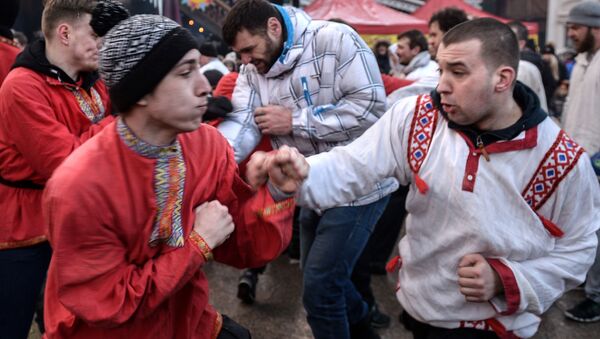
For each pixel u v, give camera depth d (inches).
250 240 61.8
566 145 61.6
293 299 143.7
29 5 271.4
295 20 91.9
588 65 139.3
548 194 61.9
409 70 165.9
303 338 125.2
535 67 146.5
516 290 61.5
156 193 51.8
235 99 100.7
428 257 67.8
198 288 59.6
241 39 89.7
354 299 98.9
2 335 86.4
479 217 61.6
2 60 93.5
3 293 85.3
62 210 46.9
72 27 80.7
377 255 154.6
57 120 82.1
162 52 47.6
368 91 92.5
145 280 50.6
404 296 72.4
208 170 56.8
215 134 59.6
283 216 60.2
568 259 64.2
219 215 54.6
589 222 64.4
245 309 138.2
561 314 135.7
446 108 61.7
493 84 59.2
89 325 51.3
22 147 79.6
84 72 85.4
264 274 158.7
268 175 60.4
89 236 48.2
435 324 68.9
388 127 69.2
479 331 66.9
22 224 84.4
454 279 65.8
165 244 53.2
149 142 50.6
